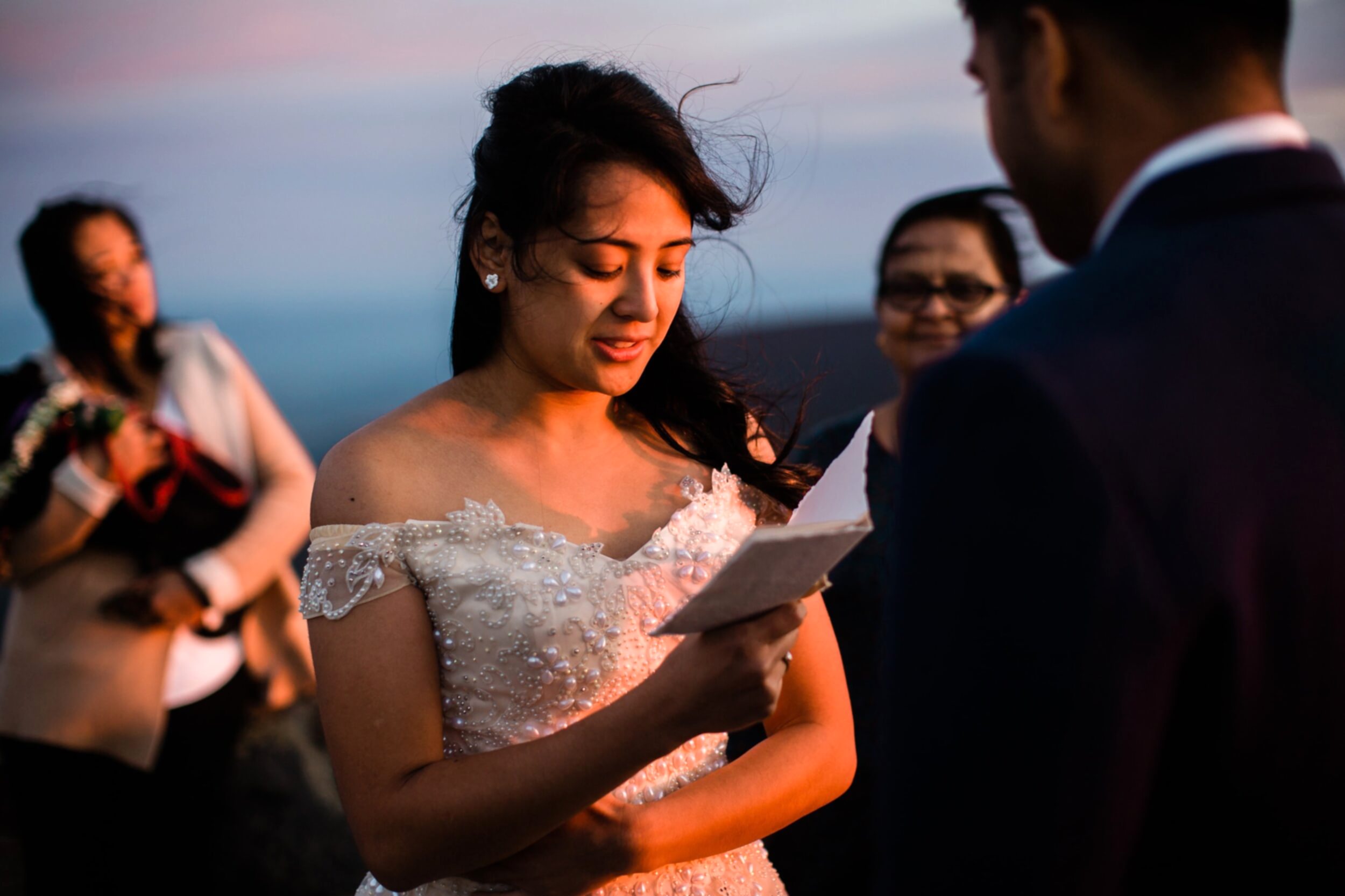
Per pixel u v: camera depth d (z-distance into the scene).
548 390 1.63
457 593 1.49
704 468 1.77
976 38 1.04
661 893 1.58
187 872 3.10
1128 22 0.93
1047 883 0.84
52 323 3.08
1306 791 0.89
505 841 1.37
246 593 3.10
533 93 1.51
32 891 3.04
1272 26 0.93
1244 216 0.94
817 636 1.70
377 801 1.40
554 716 1.51
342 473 1.53
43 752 2.94
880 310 2.62
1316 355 0.90
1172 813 0.92
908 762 0.90
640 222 1.45
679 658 1.33
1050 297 0.94
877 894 0.94
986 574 0.86
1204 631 0.86
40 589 2.97
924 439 0.92
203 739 3.12
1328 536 0.88
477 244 1.58
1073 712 0.83
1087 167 0.99
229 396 3.27
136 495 2.99
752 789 1.54
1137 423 0.85
